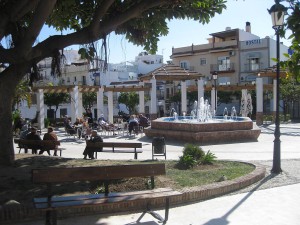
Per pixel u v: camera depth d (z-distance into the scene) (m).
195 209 6.48
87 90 30.52
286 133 23.66
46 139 13.50
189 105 50.25
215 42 51.75
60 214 5.97
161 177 8.27
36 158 11.12
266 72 30.58
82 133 22.77
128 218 5.99
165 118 24.72
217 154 14.32
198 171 9.22
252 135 19.11
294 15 3.39
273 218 5.95
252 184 8.44
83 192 7.07
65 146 18.64
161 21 10.51
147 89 31.08
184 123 18.83
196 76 30.30
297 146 16.97
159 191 6.16
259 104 31.30
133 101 48.75
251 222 5.76
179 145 17.56
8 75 9.56
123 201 5.59
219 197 7.31
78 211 6.09
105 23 9.12
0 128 9.56
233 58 49.62
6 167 9.41
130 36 10.84
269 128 28.00
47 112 51.66
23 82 25.19
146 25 10.53
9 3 8.59
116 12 9.89
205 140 17.95
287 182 8.62
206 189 7.23
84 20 10.77
